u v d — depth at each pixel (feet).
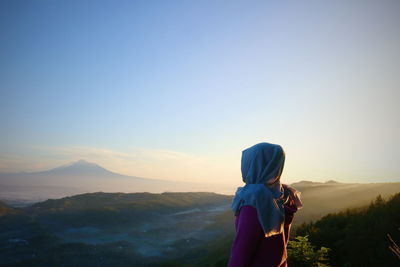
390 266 22.47
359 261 25.16
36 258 345.31
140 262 305.53
